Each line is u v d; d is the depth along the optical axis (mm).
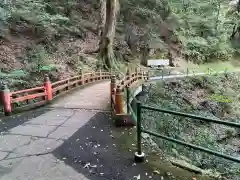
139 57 28375
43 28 19156
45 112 7863
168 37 32312
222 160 8508
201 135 12453
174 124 12219
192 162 7535
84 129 6098
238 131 13500
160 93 16484
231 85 23922
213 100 18766
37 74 14320
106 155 4625
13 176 3861
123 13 29781
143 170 4039
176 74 25906
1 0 14609
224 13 36250
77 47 21844
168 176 3857
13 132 5902
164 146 7598
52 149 4895
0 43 15617
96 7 28703
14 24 17641
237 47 37031
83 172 3986
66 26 22766
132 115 6344
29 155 4613
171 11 34156
